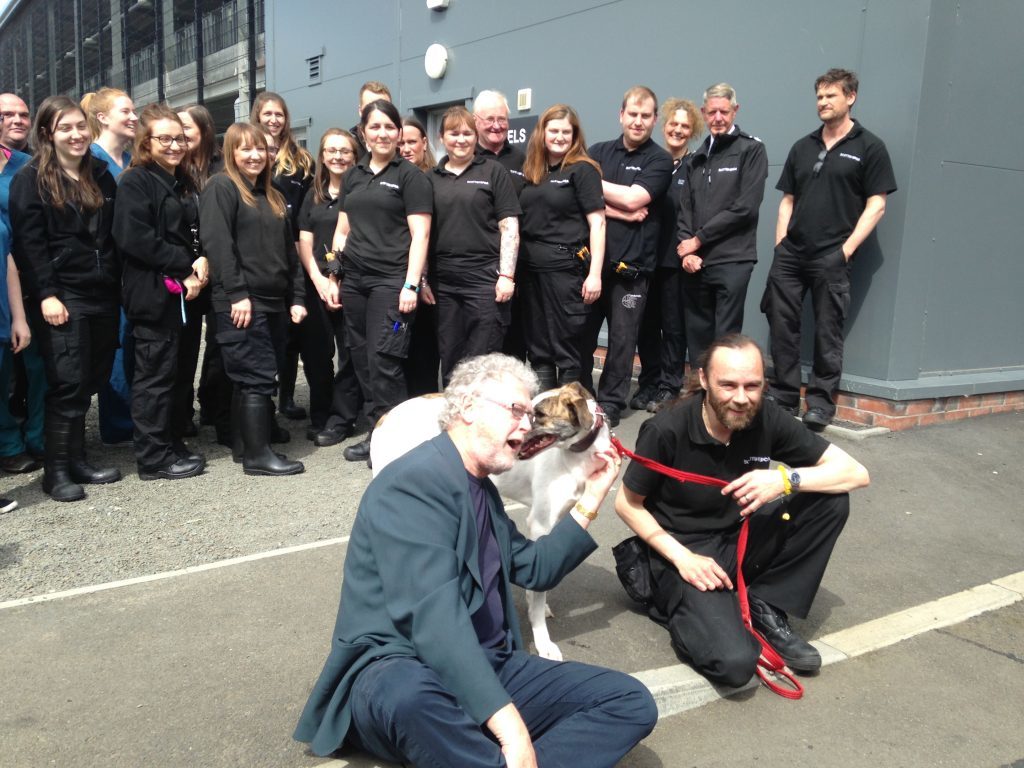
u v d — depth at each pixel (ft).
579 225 17.37
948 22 17.02
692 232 18.29
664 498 10.16
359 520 7.27
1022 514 14.85
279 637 10.06
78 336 14.80
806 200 17.48
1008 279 19.94
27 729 8.14
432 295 16.99
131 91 57.26
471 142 16.30
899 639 10.53
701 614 9.32
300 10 34.86
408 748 6.52
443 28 28.19
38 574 11.83
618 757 7.05
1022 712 9.11
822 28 18.49
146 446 15.81
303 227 18.26
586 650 9.92
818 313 17.79
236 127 15.55
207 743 8.00
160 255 14.98
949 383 18.70
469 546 7.14
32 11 74.95
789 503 9.91
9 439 16.61
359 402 18.75
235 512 14.37
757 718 8.89
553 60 24.72
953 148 17.92
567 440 8.82
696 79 21.24
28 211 14.17
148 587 11.39
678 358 20.04
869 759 8.24
